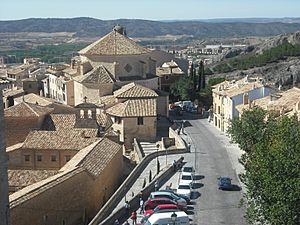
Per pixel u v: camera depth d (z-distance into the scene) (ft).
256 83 384.27
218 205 201.26
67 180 189.06
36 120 293.84
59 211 184.75
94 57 396.98
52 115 307.37
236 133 240.73
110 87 379.55
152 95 353.51
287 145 155.84
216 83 564.71
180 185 212.84
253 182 157.89
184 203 191.11
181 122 421.59
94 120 308.81
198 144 329.31
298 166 151.74
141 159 275.59
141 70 399.24
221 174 250.98
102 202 219.20
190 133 371.97
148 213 174.91
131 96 352.90
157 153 291.38
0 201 115.44
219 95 388.16
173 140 329.93
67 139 267.59
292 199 146.30
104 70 385.50
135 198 200.34
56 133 273.13
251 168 160.76
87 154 229.66
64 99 454.40
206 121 428.97
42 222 175.73
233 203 203.72
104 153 242.78
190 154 297.94
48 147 262.06
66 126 298.76
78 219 194.70
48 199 179.11
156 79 408.26
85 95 383.04
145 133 340.39
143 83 395.55
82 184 197.57
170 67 549.54
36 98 376.27
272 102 288.71
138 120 337.93
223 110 379.14
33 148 262.06
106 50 392.88
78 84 397.39
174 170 256.11
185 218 163.53
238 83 410.72
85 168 203.82
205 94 511.81
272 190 149.48
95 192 207.10
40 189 177.27
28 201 168.86
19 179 209.97
